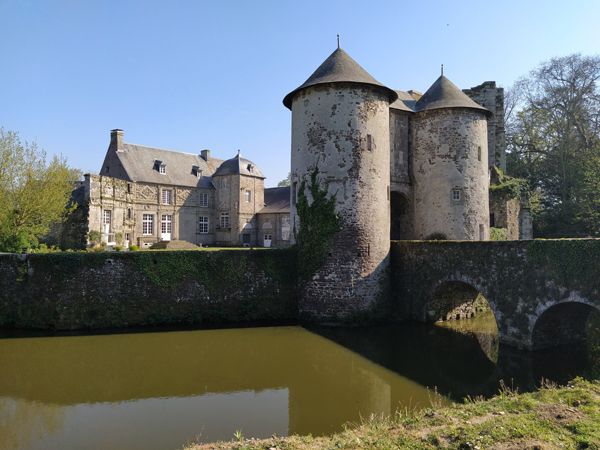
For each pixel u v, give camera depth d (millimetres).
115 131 33812
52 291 14250
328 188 14859
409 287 15367
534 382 9695
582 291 9859
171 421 8023
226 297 15141
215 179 39031
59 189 22766
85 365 11234
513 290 11547
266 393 9398
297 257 15688
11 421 8125
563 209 28938
